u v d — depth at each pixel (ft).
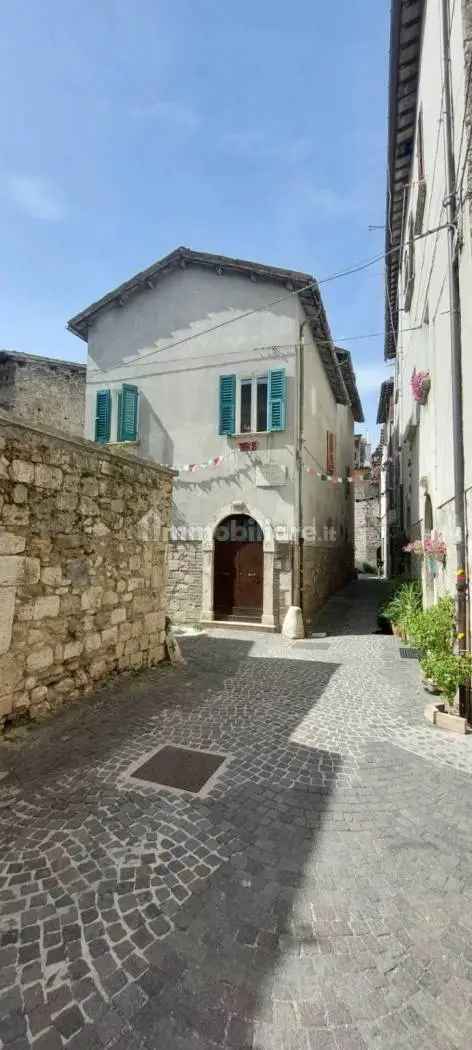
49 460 15.40
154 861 8.48
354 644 28.04
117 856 8.59
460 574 15.55
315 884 8.01
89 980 6.19
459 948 6.79
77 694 16.70
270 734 14.32
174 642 23.26
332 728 14.87
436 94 20.57
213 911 7.38
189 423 35.86
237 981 6.22
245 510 33.58
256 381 33.91
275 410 32.89
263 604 32.76
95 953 6.59
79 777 11.43
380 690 18.89
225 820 9.78
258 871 8.30
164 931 6.98
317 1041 5.50
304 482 34.19
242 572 34.19
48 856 8.54
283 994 6.05
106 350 39.32
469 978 6.31
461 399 16.05
